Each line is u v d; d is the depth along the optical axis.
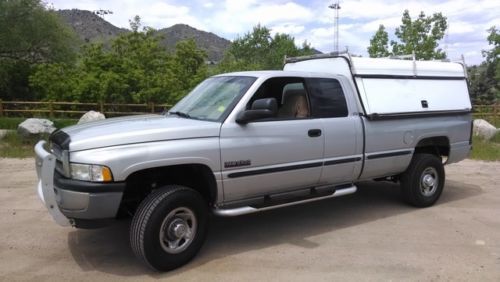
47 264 4.61
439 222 6.00
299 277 4.30
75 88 21.11
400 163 6.32
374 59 6.21
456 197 7.37
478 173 9.41
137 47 26.52
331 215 6.31
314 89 5.50
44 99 22.16
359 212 6.46
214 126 4.66
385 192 7.60
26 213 6.24
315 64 6.46
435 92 6.74
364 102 5.86
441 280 4.26
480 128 14.35
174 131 4.43
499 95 32.16
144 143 4.27
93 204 4.05
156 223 4.27
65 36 28.72
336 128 5.53
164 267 4.39
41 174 4.32
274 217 6.20
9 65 26.36
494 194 7.58
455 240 5.31
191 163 4.46
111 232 5.52
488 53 28.61
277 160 5.05
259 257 4.80
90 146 4.13
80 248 5.03
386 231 5.64
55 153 4.58
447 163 7.04
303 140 5.22
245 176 4.84
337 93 5.71
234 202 4.93
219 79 5.61
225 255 4.85
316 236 5.45
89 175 4.06
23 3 26.45
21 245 5.10
